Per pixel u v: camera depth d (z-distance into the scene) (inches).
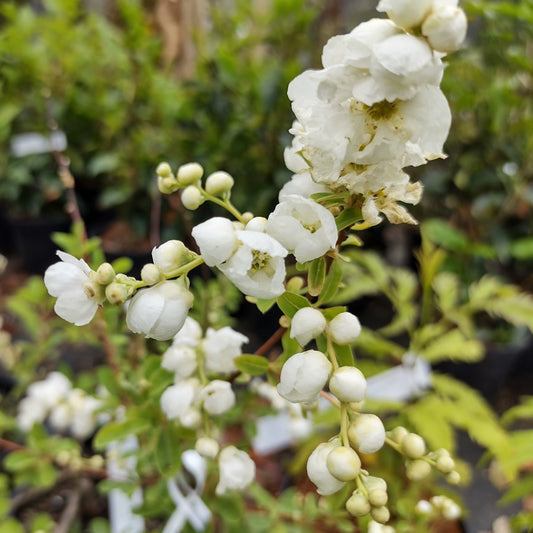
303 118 7.1
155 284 7.1
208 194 9.1
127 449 14.5
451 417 16.7
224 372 10.6
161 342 12.9
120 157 27.9
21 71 30.1
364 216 7.2
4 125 28.4
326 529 16.4
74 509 17.5
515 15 19.3
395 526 14.0
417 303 28.4
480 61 25.1
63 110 29.4
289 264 16.7
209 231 6.5
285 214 6.8
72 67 30.3
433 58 5.9
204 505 12.3
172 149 26.7
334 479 6.9
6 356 20.4
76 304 6.9
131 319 6.8
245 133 24.6
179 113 25.4
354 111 6.5
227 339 10.1
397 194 7.2
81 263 7.0
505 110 24.4
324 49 6.5
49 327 19.6
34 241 31.1
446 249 25.6
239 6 29.9
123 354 15.2
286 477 18.2
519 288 27.1
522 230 25.8
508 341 24.3
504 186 25.2
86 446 20.0
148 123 29.0
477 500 20.1
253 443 15.8
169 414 9.7
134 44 27.9
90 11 35.2
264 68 25.5
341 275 8.1
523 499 19.9
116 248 27.8
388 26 6.1
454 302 21.4
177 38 26.0
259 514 14.1
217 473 12.7
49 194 31.0
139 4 29.1
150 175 26.1
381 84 5.9
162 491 12.6
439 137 6.5
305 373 6.9
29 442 14.7
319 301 8.2
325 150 6.7
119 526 14.5
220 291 14.3
